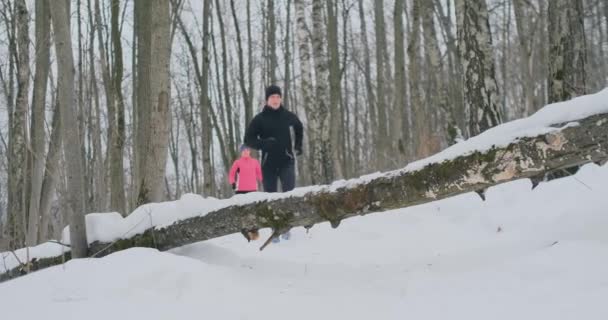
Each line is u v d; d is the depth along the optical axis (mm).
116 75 10344
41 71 7469
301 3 11148
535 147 2902
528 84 14250
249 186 7324
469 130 6426
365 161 23422
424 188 3328
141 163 5898
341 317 2732
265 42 21984
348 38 23234
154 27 5297
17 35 7766
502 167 3035
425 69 18547
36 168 6520
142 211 4465
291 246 5266
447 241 4637
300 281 3631
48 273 3533
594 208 3594
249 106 18000
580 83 6355
